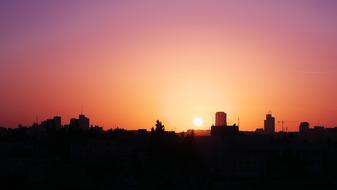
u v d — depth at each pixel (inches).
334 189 3740.2
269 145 5339.6
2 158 3631.9
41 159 3678.6
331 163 4714.6
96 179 3479.3
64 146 4128.9
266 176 4099.4
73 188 3228.3
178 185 3663.9
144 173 3737.7
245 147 5142.7
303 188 3745.1
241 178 4089.6
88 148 4239.7
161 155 4101.9
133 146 4495.6
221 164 4736.7
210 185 3700.8
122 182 3499.0
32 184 3171.8
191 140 4259.4
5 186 3093.0
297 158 4207.7
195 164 4111.7
